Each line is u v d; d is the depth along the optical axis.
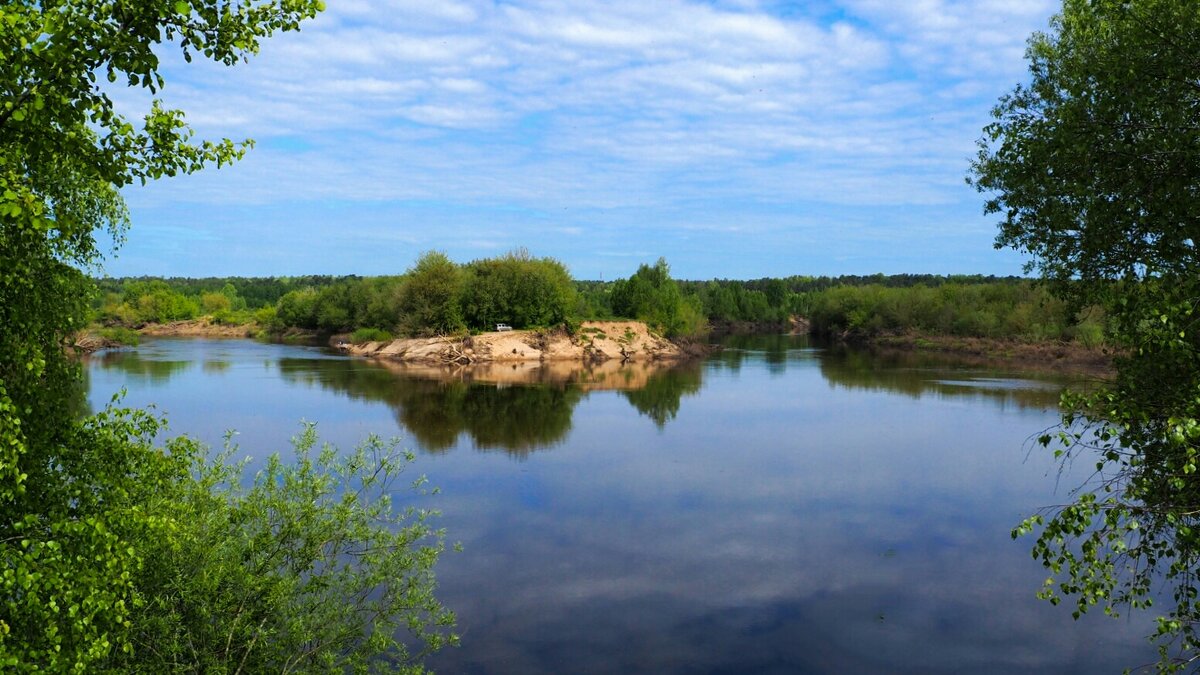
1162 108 8.11
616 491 26.12
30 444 7.35
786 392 52.22
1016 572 18.78
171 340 111.25
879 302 112.31
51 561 6.15
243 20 7.12
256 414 40.19
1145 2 8.48
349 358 77.44
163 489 8.41
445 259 85.12
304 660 9.27
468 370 68.56
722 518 23.12
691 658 14.57
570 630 15.64
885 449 32.72
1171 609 15.70
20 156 6.36
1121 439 7.50
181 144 7.27
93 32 6.22
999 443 33.62
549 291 86.25
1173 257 8.58
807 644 15.13
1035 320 78.81
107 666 7.55
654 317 94.44
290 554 9.19
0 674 5.65
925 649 14.94
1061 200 9.93
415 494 25.41
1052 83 11.74
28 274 7.66
